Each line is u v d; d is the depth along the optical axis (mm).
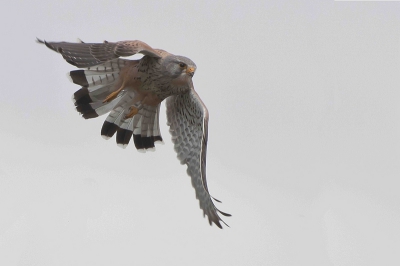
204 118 12680
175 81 12773
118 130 13273
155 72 12648
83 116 12898
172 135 13453
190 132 13203
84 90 12789
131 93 13031
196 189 12703
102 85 12789
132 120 13320
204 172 12156
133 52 11586
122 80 12750
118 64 12711
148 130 13469
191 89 13008
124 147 13273
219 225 11625
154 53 12016
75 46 11195
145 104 13211
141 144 13453
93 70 12680
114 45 11633
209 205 11930
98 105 12922
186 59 12797
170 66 12602
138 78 12734
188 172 13055
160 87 12859
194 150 13078
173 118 13500
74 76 12648
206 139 12469
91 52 11250
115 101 13039
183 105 13273
